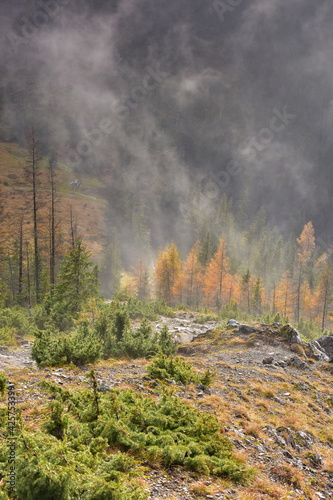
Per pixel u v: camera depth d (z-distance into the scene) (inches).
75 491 178.5
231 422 384.8
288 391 567.5
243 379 574.6
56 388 300.7
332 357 832.9
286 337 906.1
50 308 1209.4
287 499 260.8
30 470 174.9
